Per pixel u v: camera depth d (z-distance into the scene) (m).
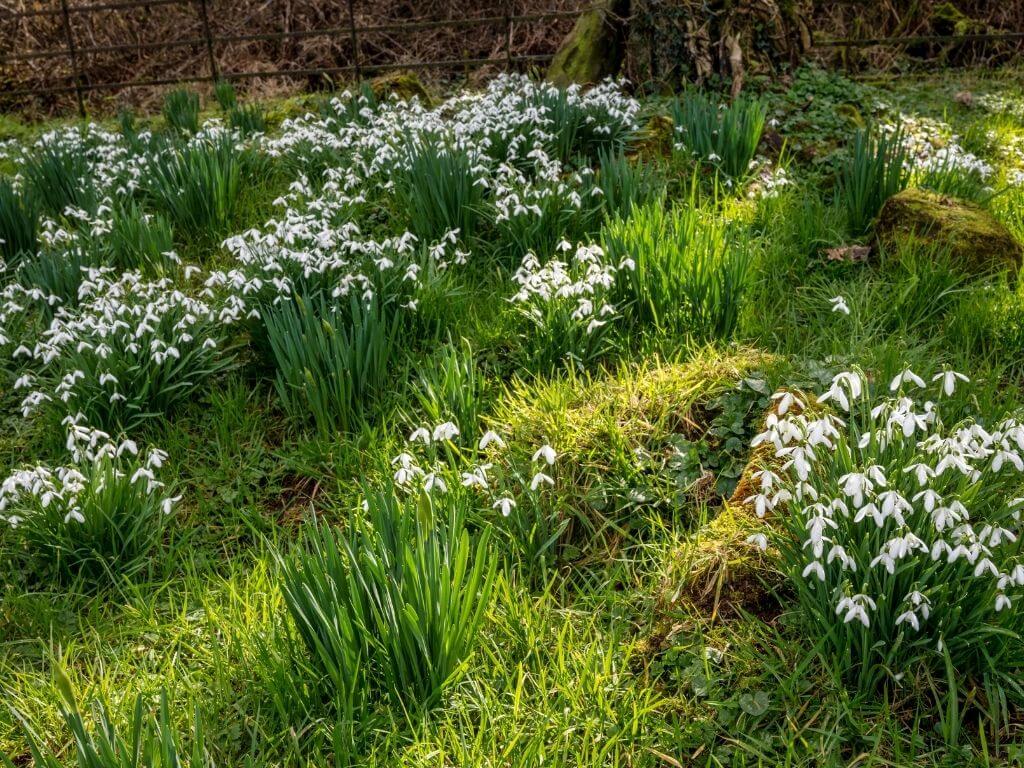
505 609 2.93
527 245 5.08
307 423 4.23
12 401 4.58
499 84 7.95
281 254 4.71
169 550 3.56
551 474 3.48
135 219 5.53
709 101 7.15
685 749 2.51
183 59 12.67
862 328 4.14
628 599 3.02
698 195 5.71
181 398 4.36
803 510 2.59
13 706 2.83
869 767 2.30
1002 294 4.32
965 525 2.34
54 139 7.39
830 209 5.34
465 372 3.90
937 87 8.98
